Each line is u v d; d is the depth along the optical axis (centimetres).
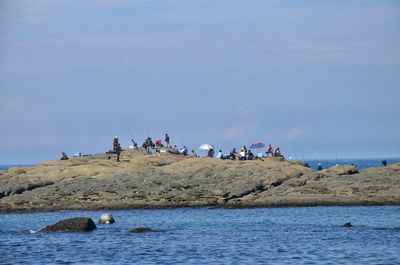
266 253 13375
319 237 15500
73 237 15800
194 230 17162
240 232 16700
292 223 18512
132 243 14812
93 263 12519
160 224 18688
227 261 12556
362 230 16600
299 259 12669
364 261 12375
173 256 13125
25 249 14125
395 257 12700
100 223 18912
